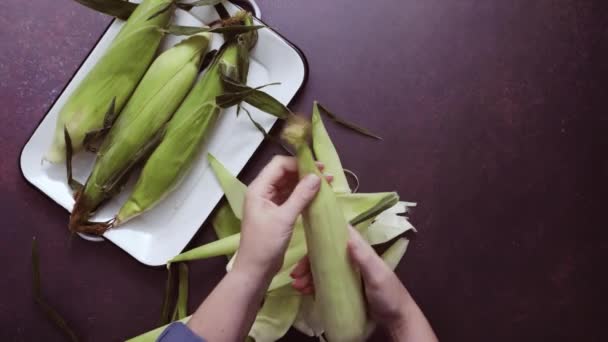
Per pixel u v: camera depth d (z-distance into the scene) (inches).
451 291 30.4
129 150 28.0
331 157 28.6
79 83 29.0
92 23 30.1
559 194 30.6
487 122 30.6
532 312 30.5
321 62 30.5
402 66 30.5
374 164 30.4
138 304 30.0
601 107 30.6
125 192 29.7
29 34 30.1
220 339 21.1
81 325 30.0
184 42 28.4
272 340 28.0
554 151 30.6
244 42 28.0
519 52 30.6
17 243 30.0
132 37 27.6
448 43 30.6
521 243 30.5
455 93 30.6
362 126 30.5
